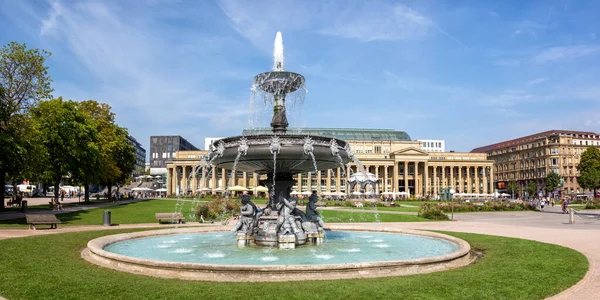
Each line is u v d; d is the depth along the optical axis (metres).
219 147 15.16
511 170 149.75
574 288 9.83
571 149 128.88
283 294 8.80
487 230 24.55
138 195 118.69
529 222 32.94
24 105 35.38
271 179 17.27
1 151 29.08
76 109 50.22
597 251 15.66
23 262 12.76
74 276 10.77
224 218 34.38
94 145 50.56
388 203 69.69
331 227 23.03
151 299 8.57
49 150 44.91
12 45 34.75
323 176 131.38
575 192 125.56
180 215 29.86
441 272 11.21
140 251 15.21
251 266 10.30
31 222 23.05
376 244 17.02
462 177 147.62
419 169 142.50
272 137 14.50
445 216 36.94
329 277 10.35
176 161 127.00
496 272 11.30
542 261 13.12
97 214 36.88
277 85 16.45
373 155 136.00
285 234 15.95
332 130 143.88
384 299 8.52
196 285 9.62
